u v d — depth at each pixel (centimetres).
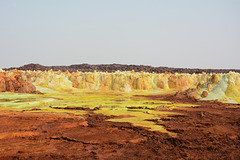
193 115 3197
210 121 2795
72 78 7744
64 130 2200
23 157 1488
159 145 1812
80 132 2134
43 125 2277
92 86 7506
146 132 2177
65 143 1827
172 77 7575
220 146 1830
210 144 1872
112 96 5778
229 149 1767
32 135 2002
